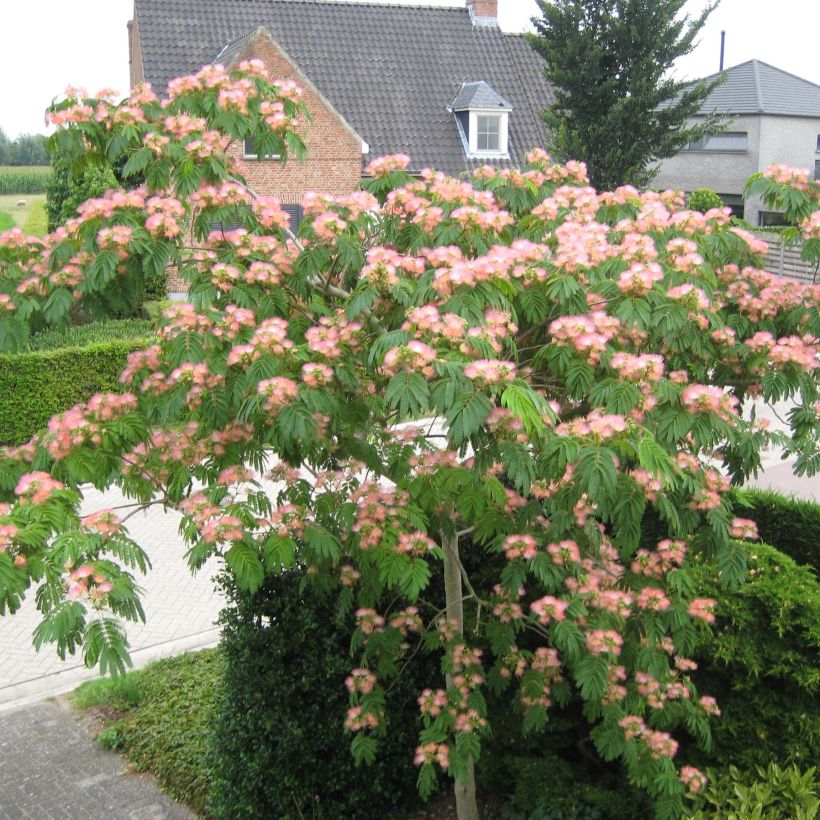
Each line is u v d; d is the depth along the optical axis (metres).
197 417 3.63
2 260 3.64
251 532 3.32
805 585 4.24
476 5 23.58
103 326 13.65
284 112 4.02
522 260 3.36
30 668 7.00
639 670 3.81
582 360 3.15
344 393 3.45
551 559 3.52
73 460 3.33
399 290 3.27
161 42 20.41
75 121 3.73
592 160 19.05
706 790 3.96
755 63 31.05
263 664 4.50
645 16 18.39
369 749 4.13
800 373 3.63
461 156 21.33
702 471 3.49
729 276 4.00
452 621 4.20
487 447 2.90
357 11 22.81
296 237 3.88
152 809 5.06
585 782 4.50
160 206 3.44
